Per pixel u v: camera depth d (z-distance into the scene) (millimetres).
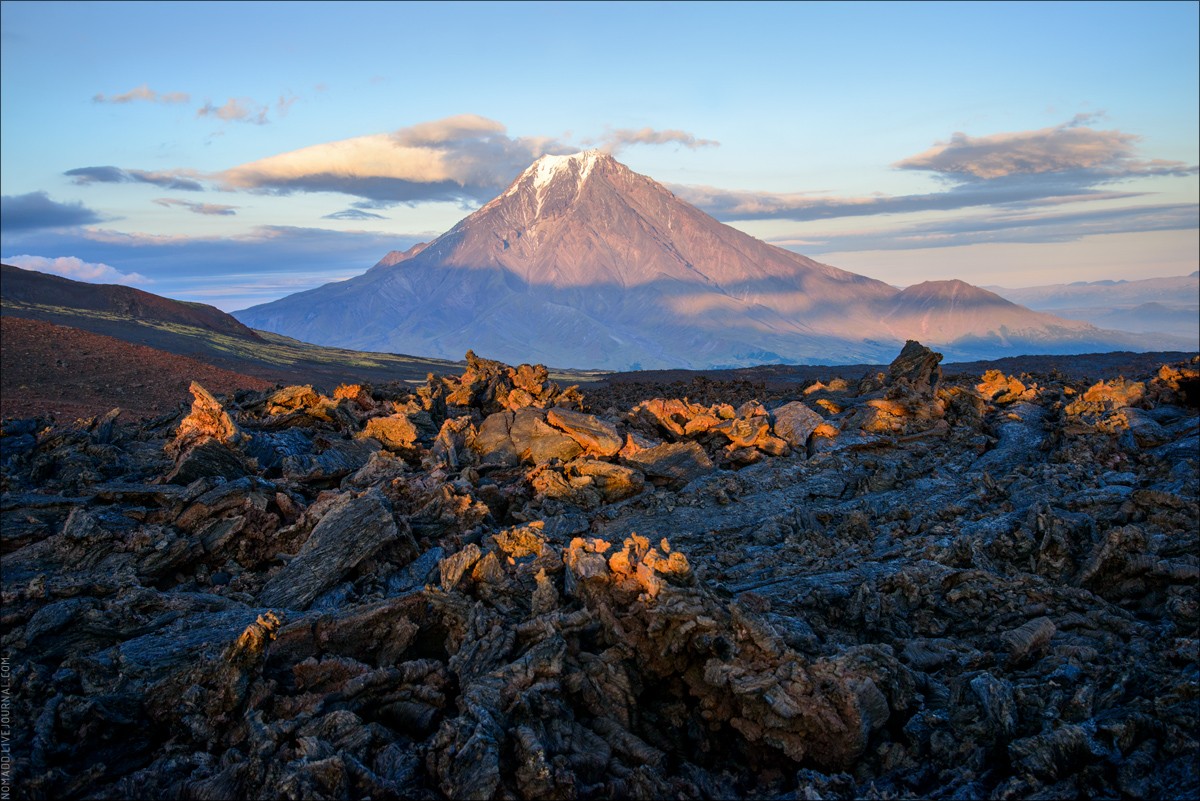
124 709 10078
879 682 10930
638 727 11023
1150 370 67875
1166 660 11320
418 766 9281
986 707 10336
